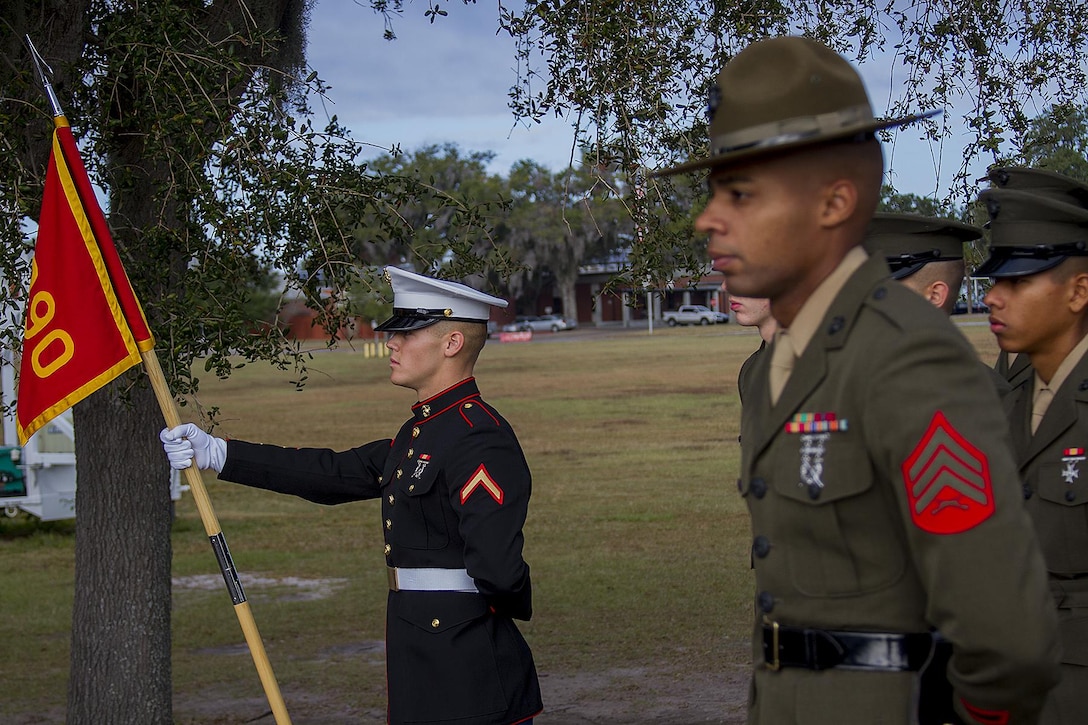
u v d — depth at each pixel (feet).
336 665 24.02
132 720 18.04
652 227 15.49
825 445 6.28
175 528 41.81
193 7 15.76
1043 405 10.34
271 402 91.97
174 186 13.89
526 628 26.21
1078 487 9.90
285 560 35.81
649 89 15.48
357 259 14.75
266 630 27.27
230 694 22.13
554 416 76.48
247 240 14.12
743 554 33.99
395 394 96.48
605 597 29.07
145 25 14.15
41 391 12.44
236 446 12.37
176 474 42.63
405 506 12.09
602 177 15.64
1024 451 10.35
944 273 12.20
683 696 20.74
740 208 6.36
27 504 39.70
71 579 34.73
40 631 28.19
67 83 15.53
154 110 13.97
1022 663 5.70
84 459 18.21
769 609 6.61
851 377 6.20
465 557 11.60
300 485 12.54
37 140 15.37
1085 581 9.93
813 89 6.19
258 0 16.92
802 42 6.30
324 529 41.16
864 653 6.29
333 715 20.57
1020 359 11.00
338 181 14.74
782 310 6.66
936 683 6.22
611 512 41.86
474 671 11.80
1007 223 10.31
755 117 6.25
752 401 6.93
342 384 109.60
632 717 19.57
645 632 25.61
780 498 6.48
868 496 6.19
